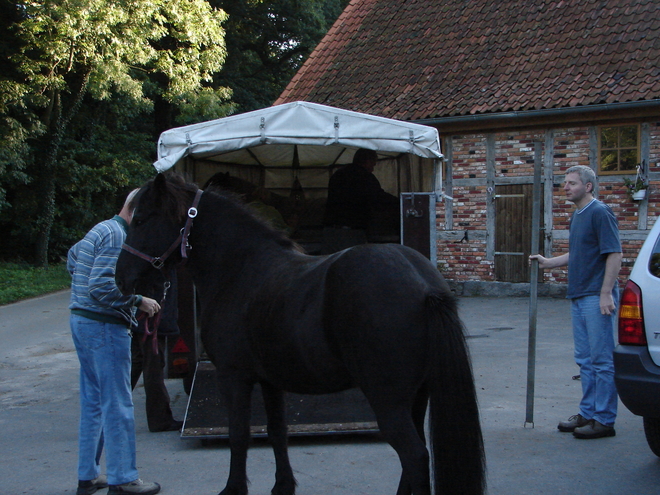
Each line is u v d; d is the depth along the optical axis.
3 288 15.57
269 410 3.58
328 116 5.77
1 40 18.11
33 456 4.70
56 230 20.88
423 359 2.82
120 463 3.77
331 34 16.05
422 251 6.03
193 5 19.09
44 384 7.03
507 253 12.65
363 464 4.34
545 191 12.24
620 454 4.34
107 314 3.71
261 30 27.62
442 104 12.66
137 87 17.88
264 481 4.08
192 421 4.80
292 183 9.66
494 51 13.34
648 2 12.43
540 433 4.81
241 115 5.81
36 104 17.42
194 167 8.04
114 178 21.19
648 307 3.73
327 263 3.12
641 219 11.41
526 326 9.33
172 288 5.36
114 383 3.75
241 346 3.36
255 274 3.44
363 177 6.97
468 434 2.71
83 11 15.73
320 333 2.95
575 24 12.90
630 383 3.71
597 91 11.31
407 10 15.52
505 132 12.55
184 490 3.96
